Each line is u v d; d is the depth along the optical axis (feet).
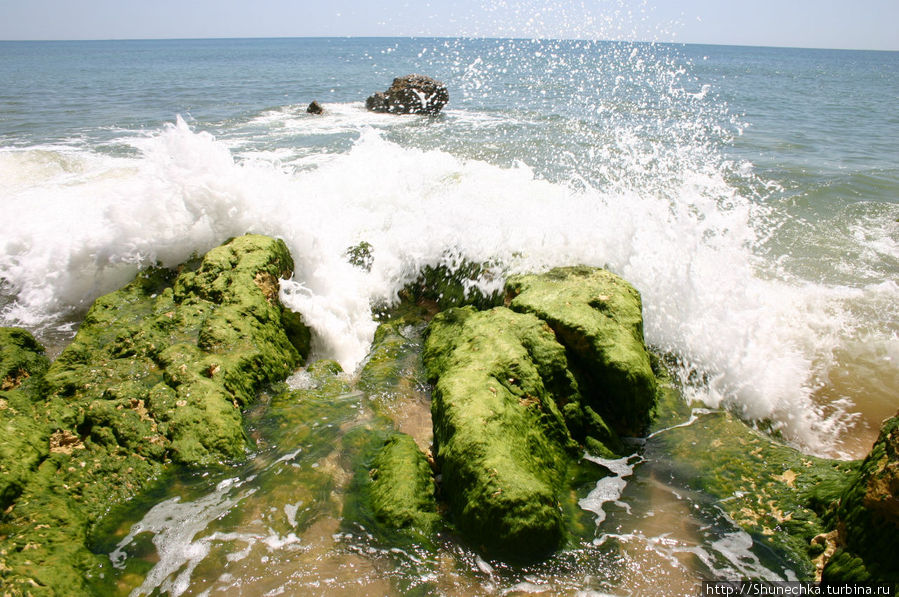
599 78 65.31
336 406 13.83
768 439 13.09
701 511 11.03
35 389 13.47
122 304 16.78
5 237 20.33
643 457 12.68
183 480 11.37
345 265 19.67
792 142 46.32
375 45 383.04
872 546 9.09
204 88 89.92
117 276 19.10
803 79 123.75
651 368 14.89
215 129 51.98
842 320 18.78
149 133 48.62
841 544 9.68
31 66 157.79
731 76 114.11
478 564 9.73
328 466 11.76
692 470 12.14
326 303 17.92
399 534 10.18
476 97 63.77
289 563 9.62
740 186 32.14
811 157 40.81
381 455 11.84
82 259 18.94
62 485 10.69
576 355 13.98
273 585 9.22
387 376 15.07
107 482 11.01
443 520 10.54
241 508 10.72
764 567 9.78
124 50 369.50
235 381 13.71
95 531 10.14
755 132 49.73
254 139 47.03
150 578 9.32
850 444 13.61
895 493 8.82
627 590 9.34
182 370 13.41
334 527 10.32
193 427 12.20
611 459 12.61
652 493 11.55
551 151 39.58
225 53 268.41
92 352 14.62
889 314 19.19
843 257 23.57
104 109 63.67
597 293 15.11
